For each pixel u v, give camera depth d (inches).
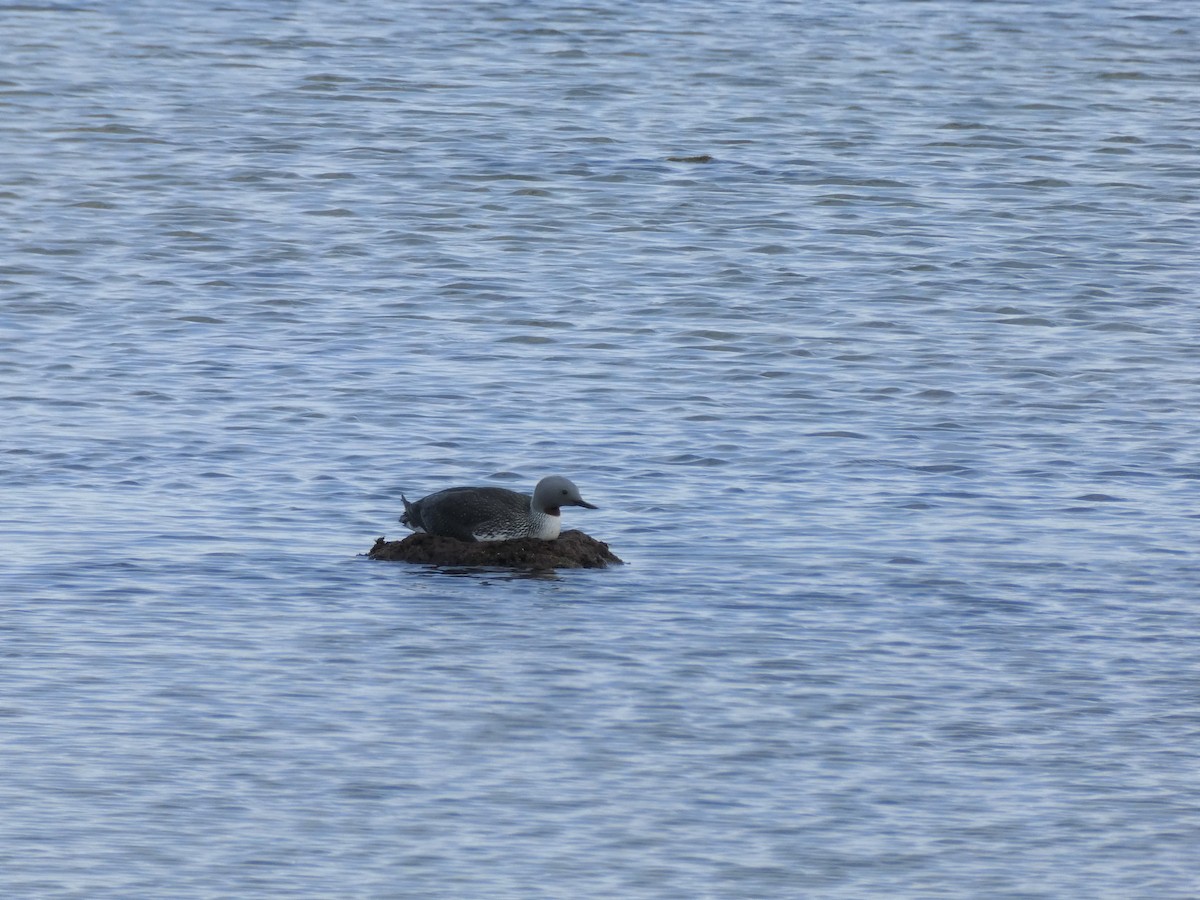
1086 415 2094.0
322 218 3061.0
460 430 1995.6
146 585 1503.4
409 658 1368.1
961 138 3715.6
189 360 2262.6
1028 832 1133.7
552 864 1086.4
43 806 1137.4
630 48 4461.1
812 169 3462.1
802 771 1204.5
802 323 2508.6
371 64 4220.0
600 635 1416.1
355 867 1079.0
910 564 1587.1
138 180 3260.3
